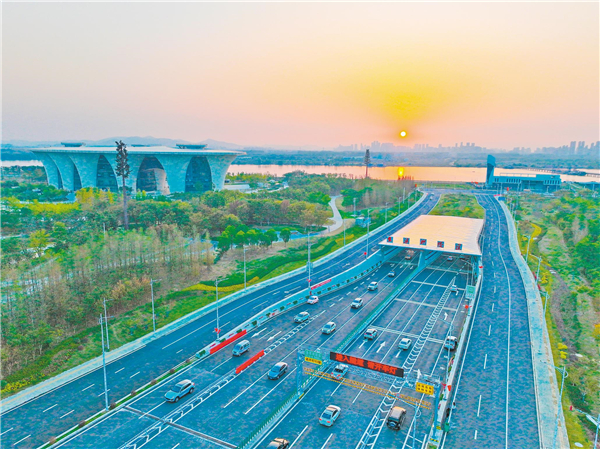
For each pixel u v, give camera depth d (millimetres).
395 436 52812
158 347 77562
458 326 85375
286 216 176875
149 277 102250
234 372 68938
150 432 53812
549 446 51219
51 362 70625
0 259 102312
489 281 113000
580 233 148375
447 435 53094
